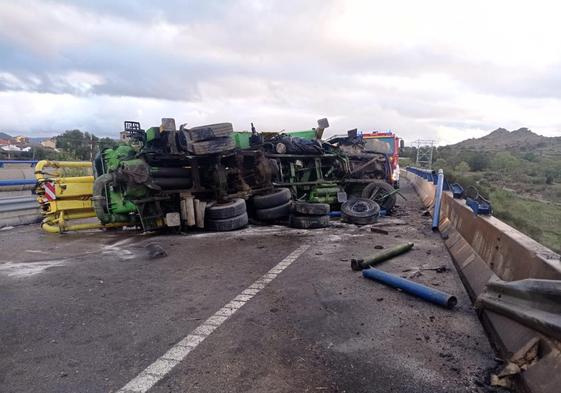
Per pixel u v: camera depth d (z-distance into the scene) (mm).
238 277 4938
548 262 2586
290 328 3418
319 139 12266
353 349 3033
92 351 3035
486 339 3178
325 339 3205
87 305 4012
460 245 5703
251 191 9484
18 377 2674
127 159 8133
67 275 5102
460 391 2465
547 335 2271
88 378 2654
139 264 5629
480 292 3840
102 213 8031
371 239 7352
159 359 2900
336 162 11234
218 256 6062
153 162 8250
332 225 9102
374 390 2492
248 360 2875
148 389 2520
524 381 2260
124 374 2701
